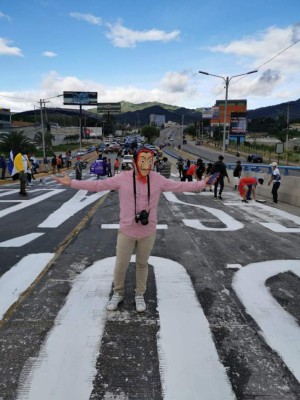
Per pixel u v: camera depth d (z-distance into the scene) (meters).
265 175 14.88
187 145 108.31
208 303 3.84
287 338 3.15
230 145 85.56
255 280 4.54
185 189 3.62
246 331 3.25
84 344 3.01
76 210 10.20
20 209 10.37
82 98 111.44
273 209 10.82
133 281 4.46
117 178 3.50
